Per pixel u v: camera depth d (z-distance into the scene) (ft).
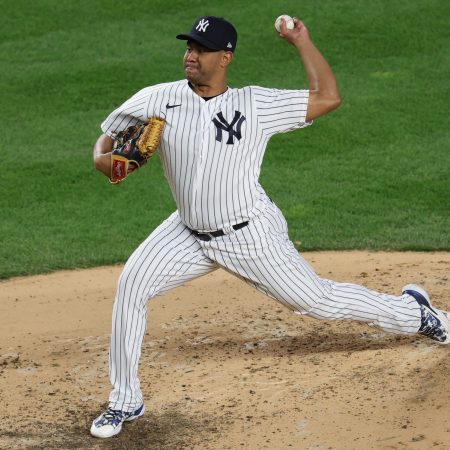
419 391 65.10
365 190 123.44
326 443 60.49
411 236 108.06
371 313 67.72
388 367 69.26
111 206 121.49
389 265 96.94
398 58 163.84
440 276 91.71
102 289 94.48
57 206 121.60
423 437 59.26
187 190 61.93
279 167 131.54
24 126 145.07
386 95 151.53
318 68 61.52
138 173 131.23
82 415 67.62
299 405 65.72
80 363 76.07
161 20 177.37
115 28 175.32
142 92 62.64
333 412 64.18
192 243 64.23
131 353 63.87
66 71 161.07
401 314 68.54
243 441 62.13
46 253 106.93
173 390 70.18
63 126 144.77
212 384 70.49
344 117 145.07
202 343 78.28
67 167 131.95
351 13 177.37
